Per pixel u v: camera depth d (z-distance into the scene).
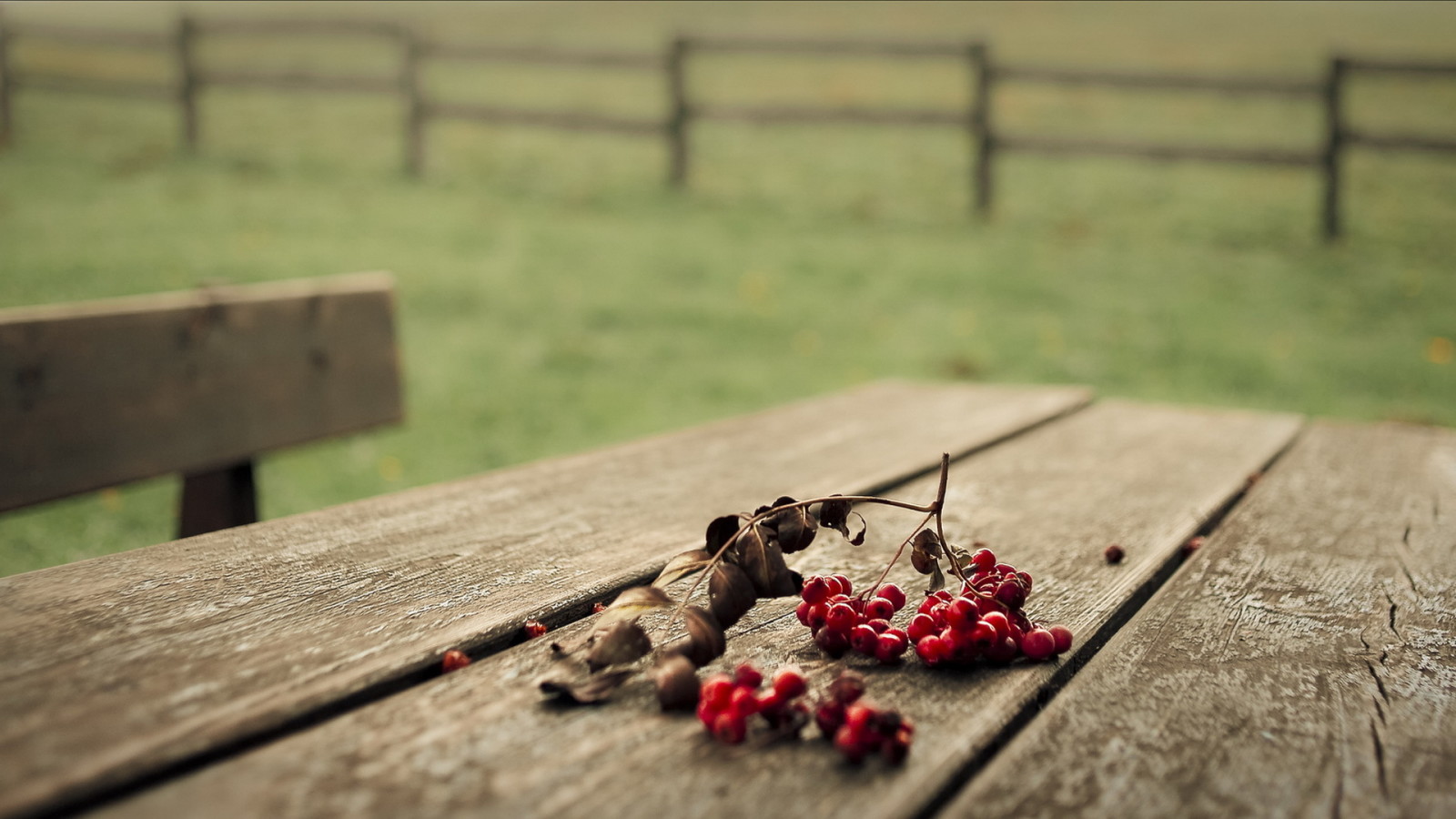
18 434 2.00
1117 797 0.84
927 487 1.82
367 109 14.56
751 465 1.90
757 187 10.26
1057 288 7.39
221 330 2.36
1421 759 0.90
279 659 1.03
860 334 6.43
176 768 0.84
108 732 0.87
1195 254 8.28
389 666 1.02
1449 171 11.77
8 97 11.63
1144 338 6.39
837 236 8.61
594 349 5.95
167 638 1.07
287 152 11.18
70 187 8.91
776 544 1.03
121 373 2.17
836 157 11.95
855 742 0.85
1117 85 8.66
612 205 9.34
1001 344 6.27
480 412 4.87
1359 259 8.16
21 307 5.61
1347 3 44.31
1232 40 26.47
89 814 0.78
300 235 7.87
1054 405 2.52
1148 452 2.10
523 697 0.98
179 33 10.71
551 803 0.80
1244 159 8.55
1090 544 1.51
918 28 31.20
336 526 1.49
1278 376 5.74
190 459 2.30
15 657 1.02
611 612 1.00
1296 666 1.10
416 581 1.27
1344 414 5.18
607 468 1.87
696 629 1.01
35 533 3.42
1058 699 1.01
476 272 7.23
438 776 0.83
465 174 10.39
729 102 16.66
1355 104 15.96
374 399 2.75
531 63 9.78
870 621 1.11
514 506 1.62
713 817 0.78
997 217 9.30
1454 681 1.07
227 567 1.30
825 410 2.45
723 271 7.59
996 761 0.89
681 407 5.11
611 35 27.64
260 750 0.87
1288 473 1.96
